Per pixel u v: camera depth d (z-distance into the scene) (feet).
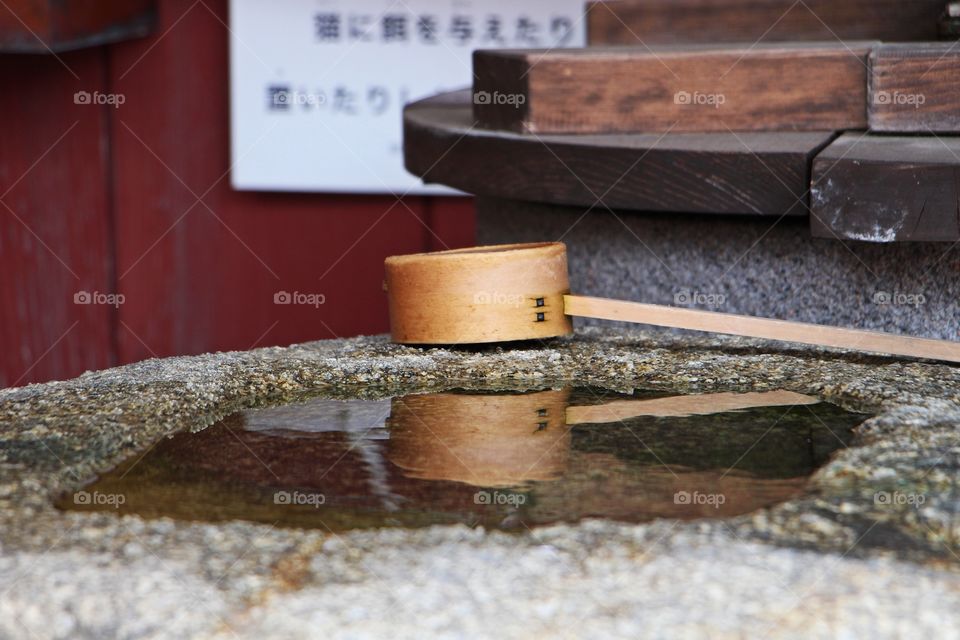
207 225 15.46
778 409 6.22
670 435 5.77
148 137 15.23
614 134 8.71
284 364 7.25
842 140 7.93
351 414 6.29
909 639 3.45
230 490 4.91
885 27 11.68
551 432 5.87
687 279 8.88
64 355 15.56
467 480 5.06
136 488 4.92
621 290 9.23
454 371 7.22
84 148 15.17
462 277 7.67
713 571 3.85
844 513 4.39
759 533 4.20
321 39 14.76
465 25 14.67
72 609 3.72
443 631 3.54
